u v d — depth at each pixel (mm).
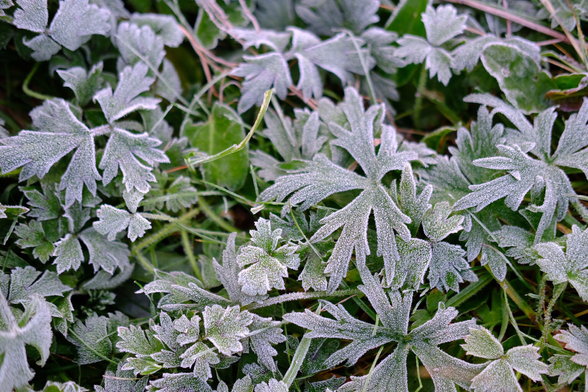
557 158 396
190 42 426
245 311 379
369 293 383
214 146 417
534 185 390
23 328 368
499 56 411
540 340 383
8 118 418
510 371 374
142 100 408
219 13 426
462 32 422
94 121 408
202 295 385
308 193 390
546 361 385
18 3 393
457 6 428
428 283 391
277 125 415
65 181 393
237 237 408
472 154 401
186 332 377
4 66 422
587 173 390
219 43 437
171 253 420
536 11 425
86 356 392
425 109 433
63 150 392
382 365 380
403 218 382
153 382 376
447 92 425
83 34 406
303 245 386
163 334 381
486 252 390
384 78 429
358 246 384
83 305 403
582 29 422
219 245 412
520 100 408
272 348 381
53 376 397
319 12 435
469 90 422
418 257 383
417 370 380
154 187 408
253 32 425
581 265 380
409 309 382
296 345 391
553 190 391
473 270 396
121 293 410
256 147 423
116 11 417
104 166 394
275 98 416
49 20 404
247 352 382
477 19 429
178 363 380
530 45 414
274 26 439
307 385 386
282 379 379
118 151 396
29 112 410
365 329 383
